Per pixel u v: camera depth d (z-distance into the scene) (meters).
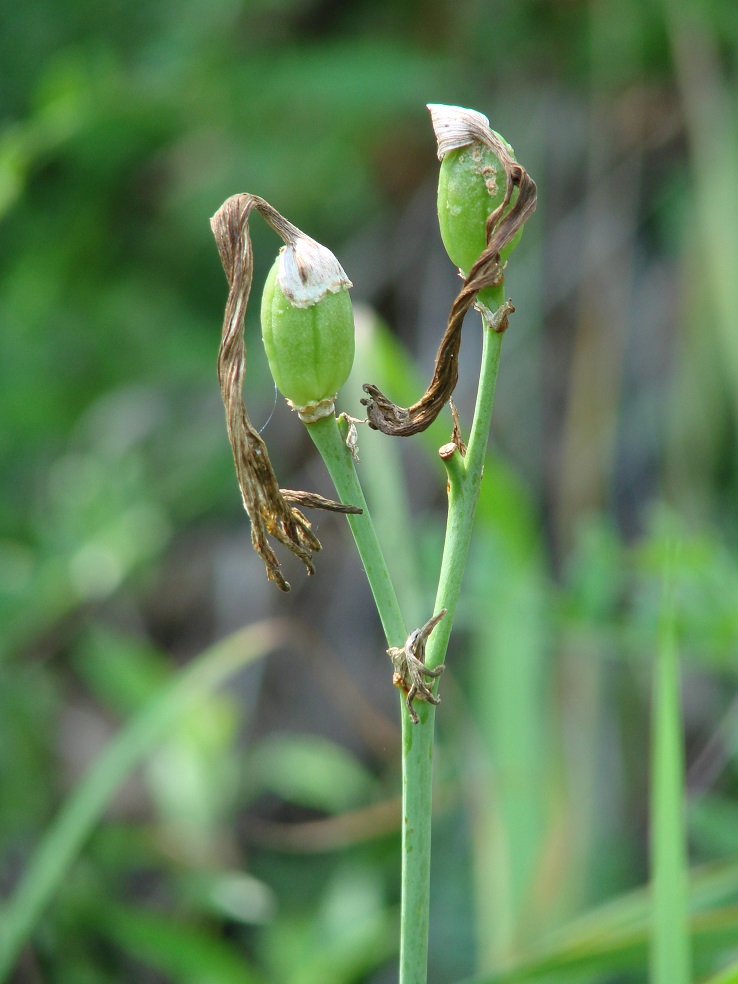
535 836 0.72
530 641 0.76
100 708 1.02
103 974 0.81
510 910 0.70
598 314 1.05
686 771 0.89
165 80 0.96
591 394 1.02
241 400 0.40
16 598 0.87
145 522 0.93
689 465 0.95
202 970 0.65
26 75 1.01
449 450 0.40
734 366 0.88
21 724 0.89
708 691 0.92
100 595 0.93
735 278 0.88
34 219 1.04
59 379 1.01
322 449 0.40
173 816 0.83
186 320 1.06
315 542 0.40
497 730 0.75
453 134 0.39
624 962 0.50
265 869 0.92
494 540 0.64
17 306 0.99
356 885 0.77
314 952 0.73
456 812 0.92
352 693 0.90
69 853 0.60
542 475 1.05
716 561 0.59
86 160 1.03
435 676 0.40
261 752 0.92
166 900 0.90
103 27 1.02
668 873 0.45
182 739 0.84
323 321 0.39
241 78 0.99
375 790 0.90
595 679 0.87
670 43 1.03
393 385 0.67
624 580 0.72
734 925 0.51
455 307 0.39
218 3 1.02
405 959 0.41
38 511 0.97
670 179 1.06
